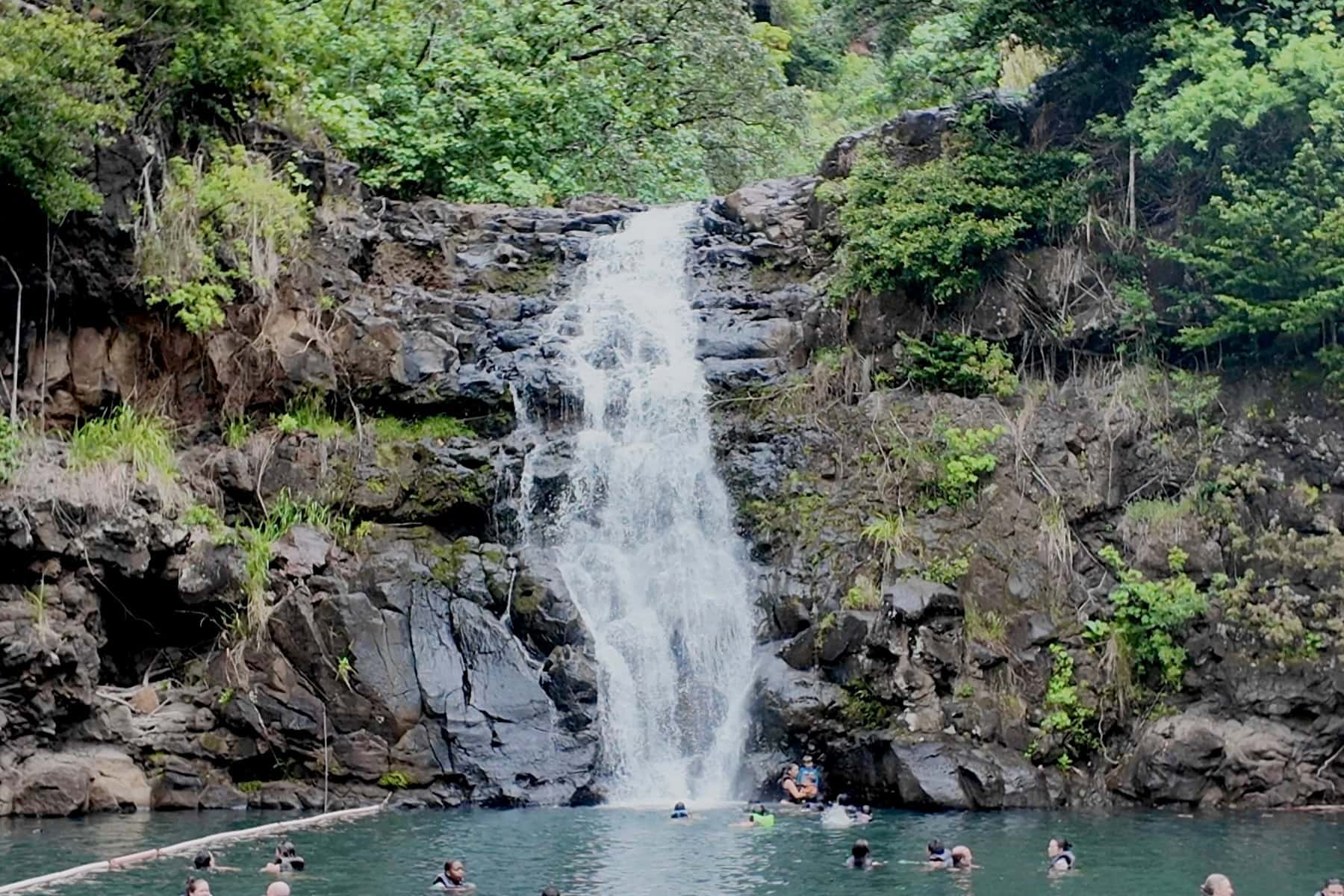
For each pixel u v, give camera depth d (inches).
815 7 2086.6
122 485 791.1
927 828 700.0
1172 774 778.2
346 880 569.0
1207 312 928.3
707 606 868.0
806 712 797.9
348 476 878.4
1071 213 951.0
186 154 924.6
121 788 745.6
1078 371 946.1
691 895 542.3
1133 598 844.6
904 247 947.3
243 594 803.4
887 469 896.9
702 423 951.0
